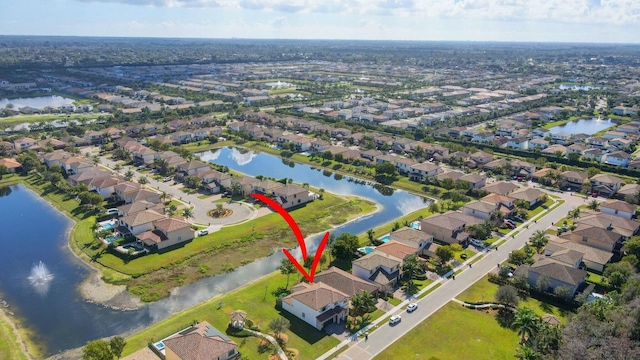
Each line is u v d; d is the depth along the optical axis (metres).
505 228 142.25
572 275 104.69
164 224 129.88
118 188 159.12
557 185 181.25
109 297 104.75
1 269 116.50
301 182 191.38
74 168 183.50
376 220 152.88
